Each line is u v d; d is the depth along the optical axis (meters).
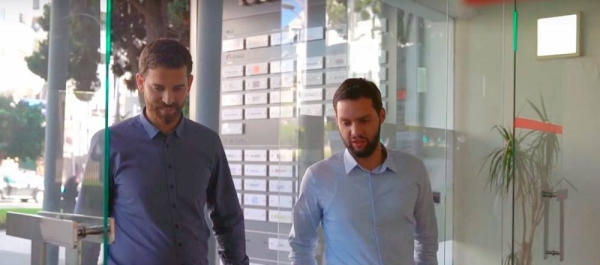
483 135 2.71
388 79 2.53
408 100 2.57
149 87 1.49
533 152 2.63
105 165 1.06
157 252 1.46
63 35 1.25
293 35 2.43
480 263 2.68
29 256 1.28
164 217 1.49
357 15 2.48
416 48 2.61
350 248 1.64
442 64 2.69
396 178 1.66
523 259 2.61
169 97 1.49
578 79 2.58
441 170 2.62
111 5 1.05
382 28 2.54
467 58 2.71
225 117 2.50
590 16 2.54
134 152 1.48
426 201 1.74
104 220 1.06
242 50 2.48
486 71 2.68
